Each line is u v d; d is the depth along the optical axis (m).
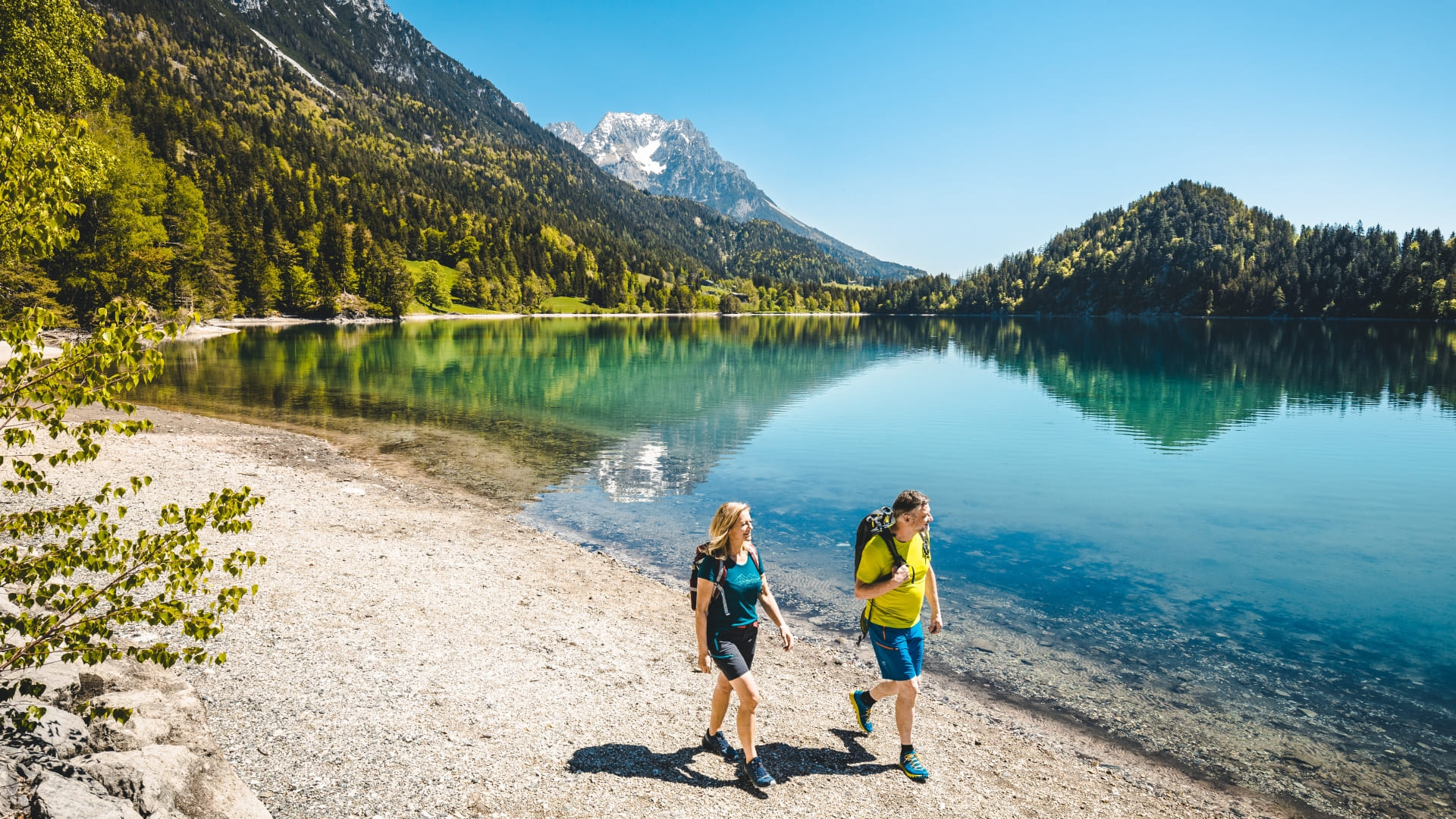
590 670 8.01
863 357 66.50
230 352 54.94
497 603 9.98
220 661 3.88
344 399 31.66
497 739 6.21
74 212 4.22
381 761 5.63
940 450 23.56
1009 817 5.88
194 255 87.81
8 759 3.78
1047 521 15.87
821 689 8.23
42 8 29.59
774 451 23.12
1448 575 12.55
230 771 4.96
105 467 15.96
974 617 10.62
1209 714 8.08
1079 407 34.12
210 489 14.83
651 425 27.69
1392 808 6.57
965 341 96.94
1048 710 8.09
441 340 79.25
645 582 11.63
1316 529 15.38
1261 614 10.88
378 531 13.15
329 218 154.38
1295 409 33.88
